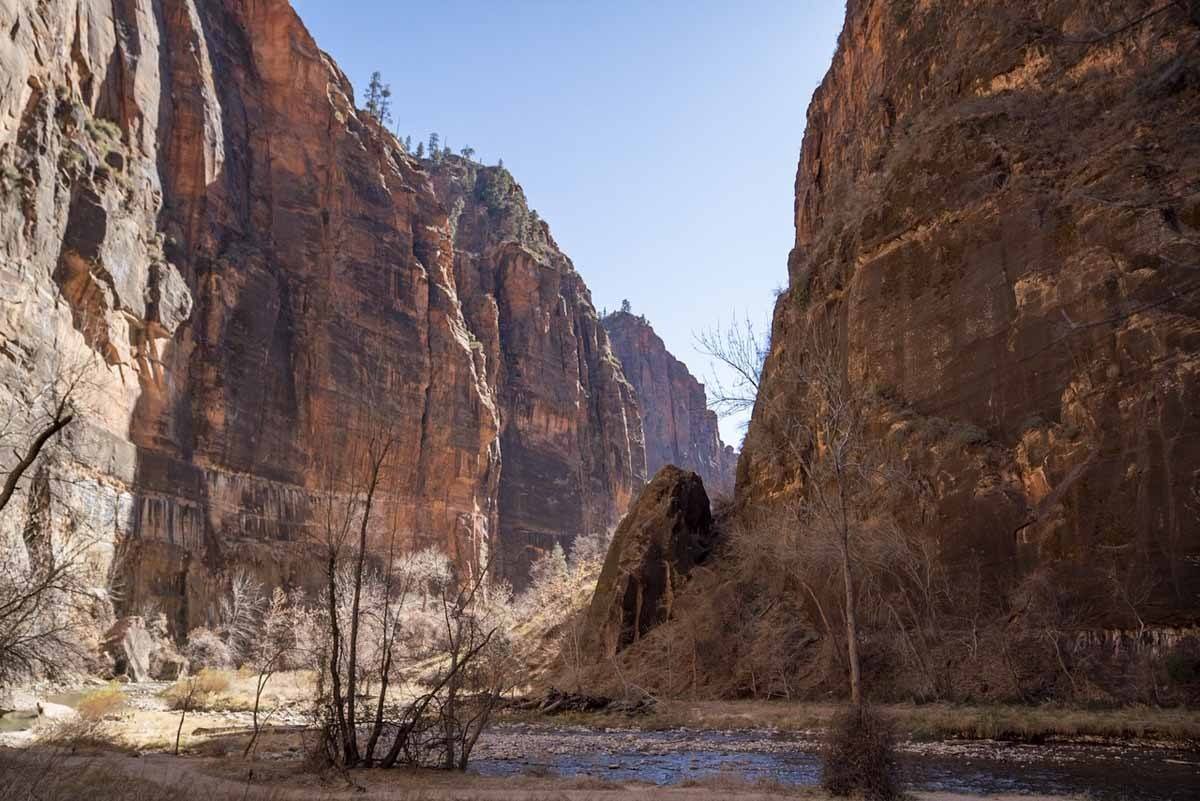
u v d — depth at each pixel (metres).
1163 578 28.11
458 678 19.92
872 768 14.19
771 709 34.47
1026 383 36.00
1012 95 43.59
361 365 119.25
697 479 58.28
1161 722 24.12
